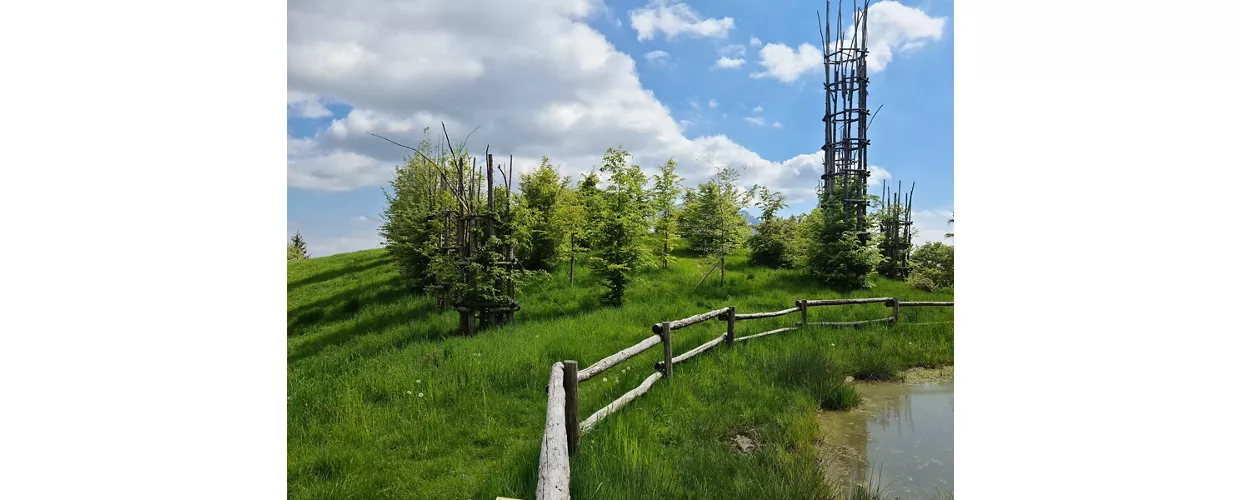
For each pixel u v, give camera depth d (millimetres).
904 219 15812
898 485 3514
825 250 13047
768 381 5414
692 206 16188
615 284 10625
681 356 5781
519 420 4605
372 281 13508
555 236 12961
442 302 10578
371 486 3451
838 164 14547
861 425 4621
